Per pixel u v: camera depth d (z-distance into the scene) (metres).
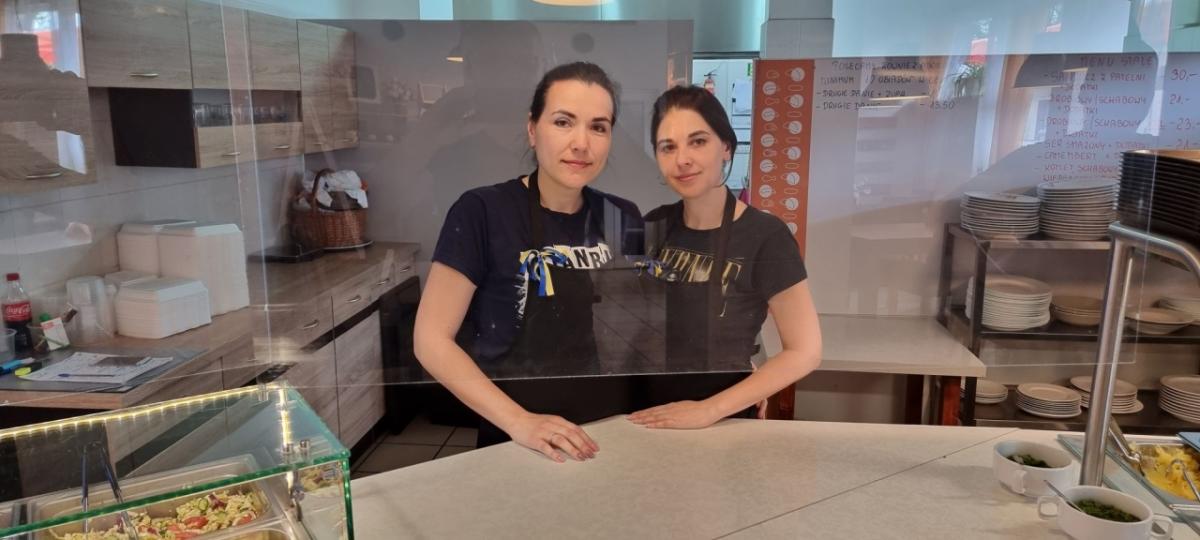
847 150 1.17
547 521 1.08
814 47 1.12
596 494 1.16
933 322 1.25
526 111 1.11
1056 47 1.11
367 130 1.10
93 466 0.88
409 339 1.20
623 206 1.18
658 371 1.26
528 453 1.31
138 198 1.92
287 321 1.19
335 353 1.20
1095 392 1.12
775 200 1.19
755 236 1.21
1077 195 1.14
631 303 1.22
